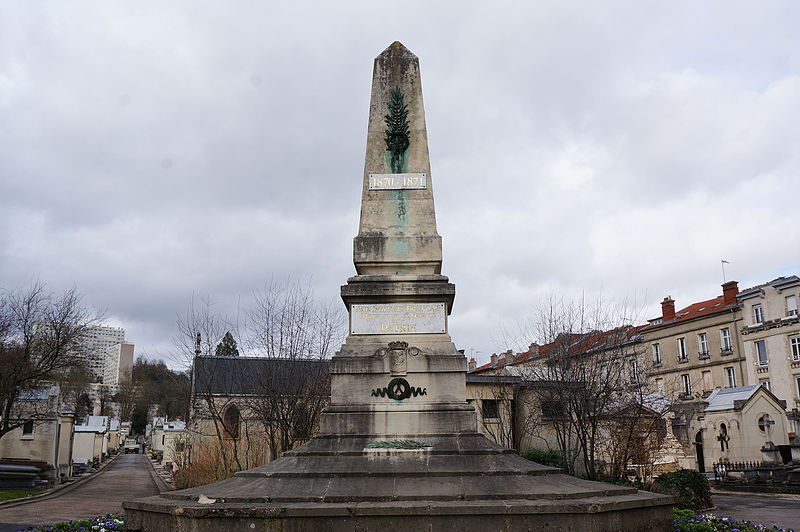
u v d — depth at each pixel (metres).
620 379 30.89
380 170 14.85
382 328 13.57
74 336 44.12
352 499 10.41
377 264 14.27
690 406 45.59
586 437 29.11
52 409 47.53
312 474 11.34
